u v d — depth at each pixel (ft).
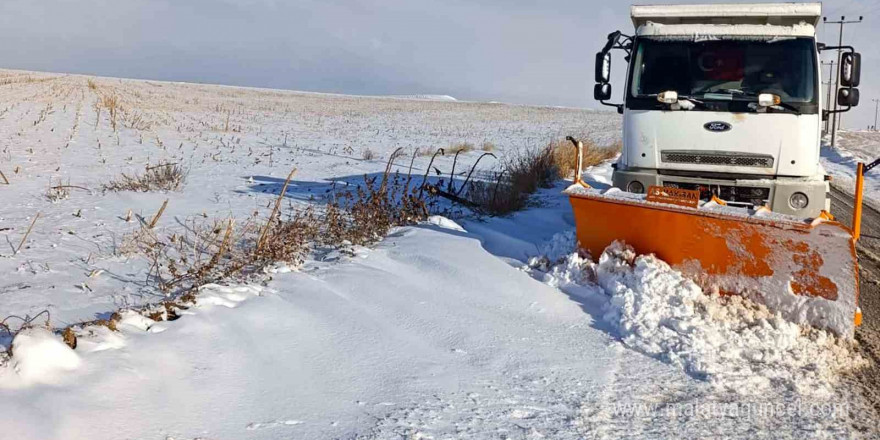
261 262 24.09
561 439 13.01
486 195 38.78
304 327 17.88
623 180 27.35
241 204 40.93
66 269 25.30
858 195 20.89
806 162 25.55
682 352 17.42
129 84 277.03
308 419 13.19
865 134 243.60
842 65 28.17
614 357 17.57
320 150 84.02
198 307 17.97
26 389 12.16
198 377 14.26
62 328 17.58
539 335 18.86
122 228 33.14
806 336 18.72
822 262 18.63
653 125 26.86
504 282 22.76
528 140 119.65
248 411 13.30
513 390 15.28
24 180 48.93
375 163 71.00
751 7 27.45
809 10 26.86
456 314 19.98
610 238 23.09
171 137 86.48
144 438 11.68
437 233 29.68
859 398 15.46
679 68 27.27
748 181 25.84
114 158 63.72
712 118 26.22
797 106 25.79
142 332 15.96
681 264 21.47
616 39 29.04
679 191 21.12
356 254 25.95
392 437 12.60
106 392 12.76
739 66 26.84
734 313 19.49
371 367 15.98
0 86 180.04
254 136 99.04
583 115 259.60
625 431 13.47
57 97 148.87
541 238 30.40
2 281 23.53
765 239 19.38
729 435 13.47
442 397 14.62
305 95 351.46
